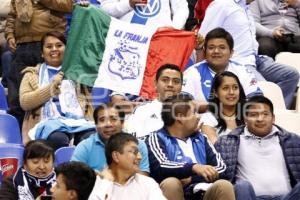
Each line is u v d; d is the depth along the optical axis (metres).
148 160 13.16
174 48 16.41
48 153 12.57
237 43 17.94
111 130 13.36
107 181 11.77
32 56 16.94
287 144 13.94
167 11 17.92
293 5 20.25
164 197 12.05
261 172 13.77
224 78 14.73
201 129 14.53
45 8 17.14
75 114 15.38
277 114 16.39
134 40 16.20
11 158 14.23
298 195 12.89
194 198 13.02
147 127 14.47
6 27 17.42
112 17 16.50
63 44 15.77
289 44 19.83
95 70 15.80
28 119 15.39
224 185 12.48
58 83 15.14
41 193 12.54
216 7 17.95
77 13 15.91
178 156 13.35
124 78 15.97
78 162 11.23
